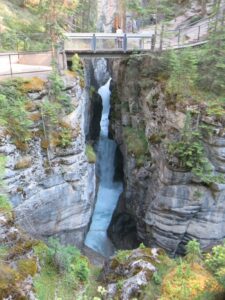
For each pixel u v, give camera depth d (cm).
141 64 2223
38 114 1512
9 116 1421
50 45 1903
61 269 1180
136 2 2769
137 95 2250
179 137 1866
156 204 1941
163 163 1902
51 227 1608
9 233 1066
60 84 1588
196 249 1420
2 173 1253
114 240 2166
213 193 1830
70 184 1616
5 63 1864
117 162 2530
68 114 1622
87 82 2408
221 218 1886
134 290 1204
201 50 1986
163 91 1967
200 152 1794
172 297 1155
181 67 1905
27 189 1451
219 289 1195
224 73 1881
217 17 1975
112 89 2827
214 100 1838
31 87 1524
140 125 2247
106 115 2920
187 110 1820
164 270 1312
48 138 1523
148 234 2075
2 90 1462
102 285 1318
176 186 1862
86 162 1700
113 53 2095
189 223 1922
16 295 897
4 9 2553
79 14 2753
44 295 1060
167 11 2738
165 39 2345
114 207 2350
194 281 1221
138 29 3222
